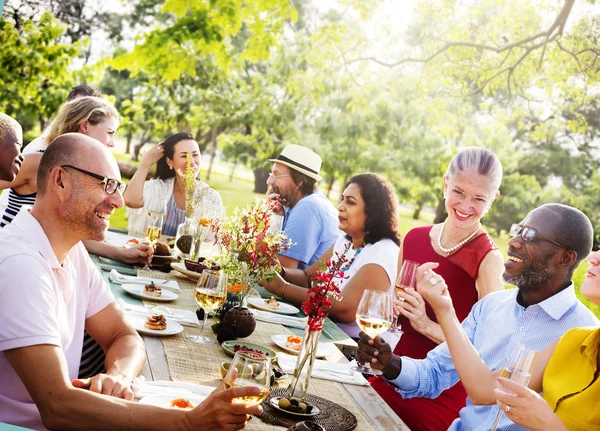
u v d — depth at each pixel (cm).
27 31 1191
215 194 441
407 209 1161
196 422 156
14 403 169
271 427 172
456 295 315
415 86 1087
